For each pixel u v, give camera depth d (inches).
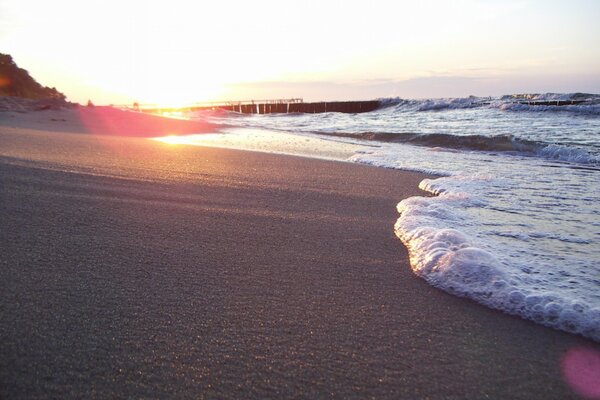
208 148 335.9
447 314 84.3
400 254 114.6
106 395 58.4
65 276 92.9
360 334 76.2
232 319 79.0
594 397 61.7
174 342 71.1
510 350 72.9
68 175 185.3
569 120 624.4
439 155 337.7
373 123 733.9
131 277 94.1
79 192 161.2
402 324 80.0
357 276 100.4
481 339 75.8
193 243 116.7
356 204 168.9
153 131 523.5
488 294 91.0
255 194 177.6
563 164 285.0
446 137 415.5
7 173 181.0
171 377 62.7
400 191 196.9
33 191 158.2
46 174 183.9
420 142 431.5
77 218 131.6
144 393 59.2
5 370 62.1
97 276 93.7
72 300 82.7
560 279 99.0
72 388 59.3
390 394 61.2
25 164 200.7
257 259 108.0
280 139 474.6
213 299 86.3
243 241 120.3
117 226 126.7
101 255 105.2
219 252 111.3
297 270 102.5
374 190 197.5
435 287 96.0
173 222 133.7
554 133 462.6
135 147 315.6
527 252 116.2
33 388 58.9
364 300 89.0
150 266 100.5
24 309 78.6
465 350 72.5
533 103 1160.2
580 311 82.0
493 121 667.4
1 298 82.2
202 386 61.2
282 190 187.8
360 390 61.8
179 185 184.2
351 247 119.0
